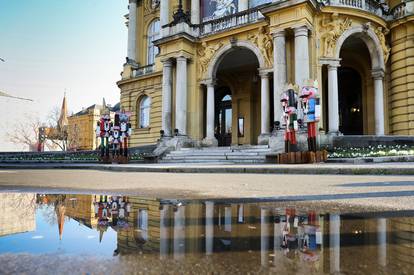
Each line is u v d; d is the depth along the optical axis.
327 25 19.89
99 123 23.27
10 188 5.74
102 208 3.00
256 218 2.49
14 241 1.59
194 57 25.42
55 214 2.59
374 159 13.02
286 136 15.09
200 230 1.97
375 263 1.27
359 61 24.67
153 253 1.39
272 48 21.73
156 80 31.92
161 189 5.45
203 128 25.72
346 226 2.17
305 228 2.08
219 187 5.78
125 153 21.52
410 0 21.22
